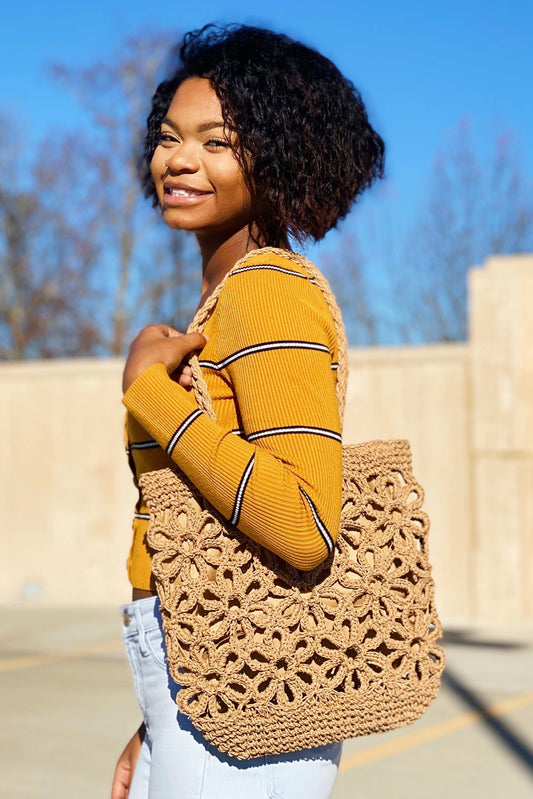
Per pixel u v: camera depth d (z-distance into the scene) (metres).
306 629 1.65
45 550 12.84
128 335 22.78
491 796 4.70
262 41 1.86
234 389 1.68
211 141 1.83
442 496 11.42
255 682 1.61
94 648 9.21
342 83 1.93
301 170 1.84
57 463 12.87
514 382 11.20
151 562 1.63
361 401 11.75
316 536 1.57
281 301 1.65
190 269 22.58
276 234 1.92
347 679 1.67
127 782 1.95
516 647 9.48
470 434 11.39
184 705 1.61
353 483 1.73
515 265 11.27
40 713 6.41
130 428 1.80
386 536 1.73
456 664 8.49
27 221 23.19
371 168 2.10
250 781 1.67
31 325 23.52
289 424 1.59
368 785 4.87
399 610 1.73
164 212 1.89
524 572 11.05
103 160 22.27
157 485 1.64
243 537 1.63
